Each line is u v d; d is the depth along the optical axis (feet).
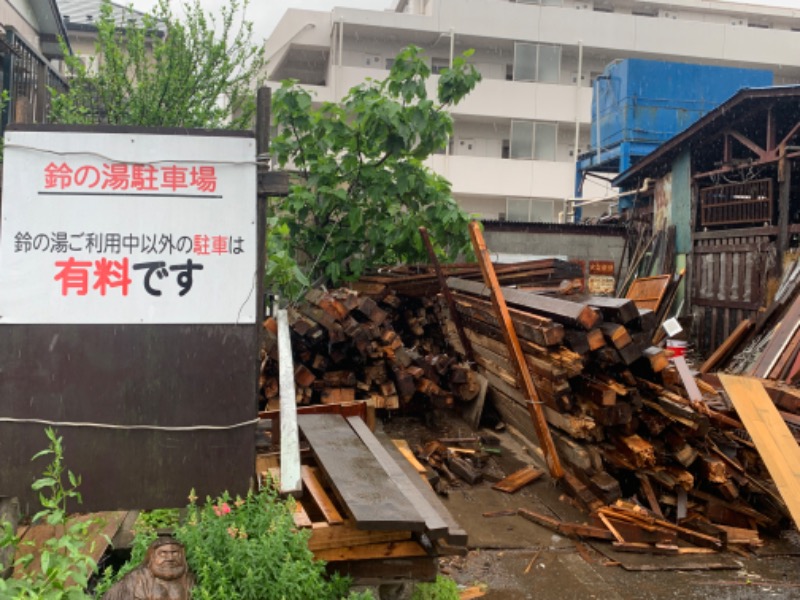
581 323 18.58
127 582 9.22
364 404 17.79
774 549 17.95
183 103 34.88
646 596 15.10
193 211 12.01
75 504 11.91
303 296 28.43
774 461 17.58
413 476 14.07
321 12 80.12
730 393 20.22
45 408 11.78
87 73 35.60
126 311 11.92
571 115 82.12
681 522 18.52
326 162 30.27
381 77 77.61
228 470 12.17
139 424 11.98
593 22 82.69
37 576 9.55
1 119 29.43
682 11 94.02
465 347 28.94
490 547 17.24
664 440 19.38
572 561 16.67
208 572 9.38
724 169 41.32
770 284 36.65
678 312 44.83
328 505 11.76
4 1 38.63
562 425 20.08
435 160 80.43
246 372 12.19
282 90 30.19
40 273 11.72
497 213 84.28
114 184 11.83
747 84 62.34
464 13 79.77
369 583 11.33
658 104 60.85
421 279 31.24
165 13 35.60
